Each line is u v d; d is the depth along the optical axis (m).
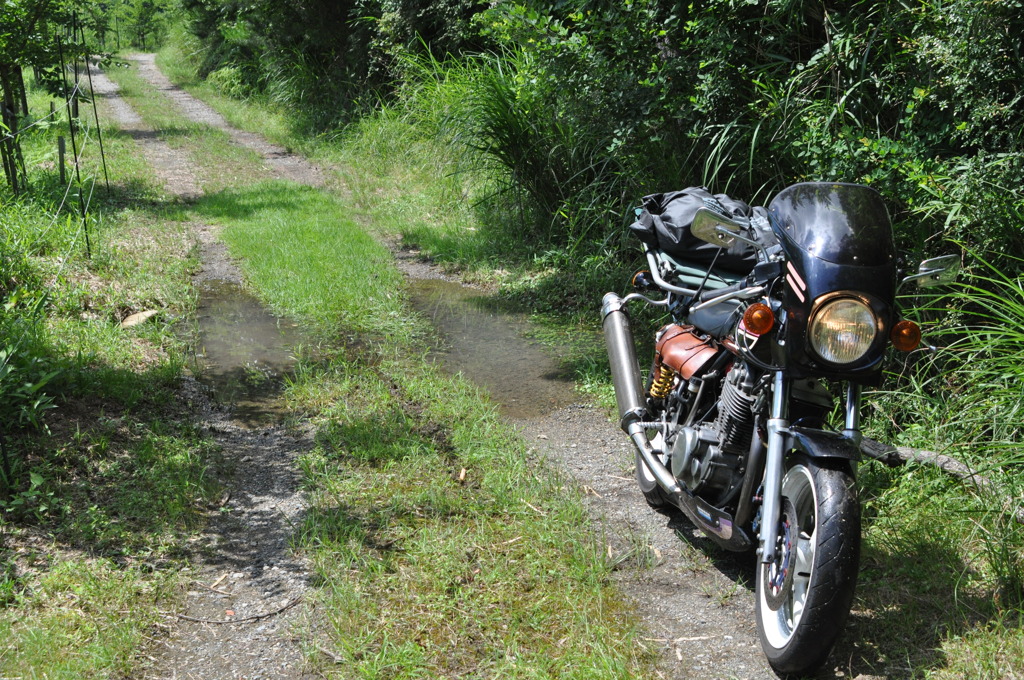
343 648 3.17
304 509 4.20
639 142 7.70
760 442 3.28
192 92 24.53
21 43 10.16
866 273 2.96
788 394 3.15
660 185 7.50
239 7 20.95
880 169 4.91
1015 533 3.67
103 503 4.07
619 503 4.37
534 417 5.42
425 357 6.39
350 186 12.48
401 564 3.72
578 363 6.28
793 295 3.05
